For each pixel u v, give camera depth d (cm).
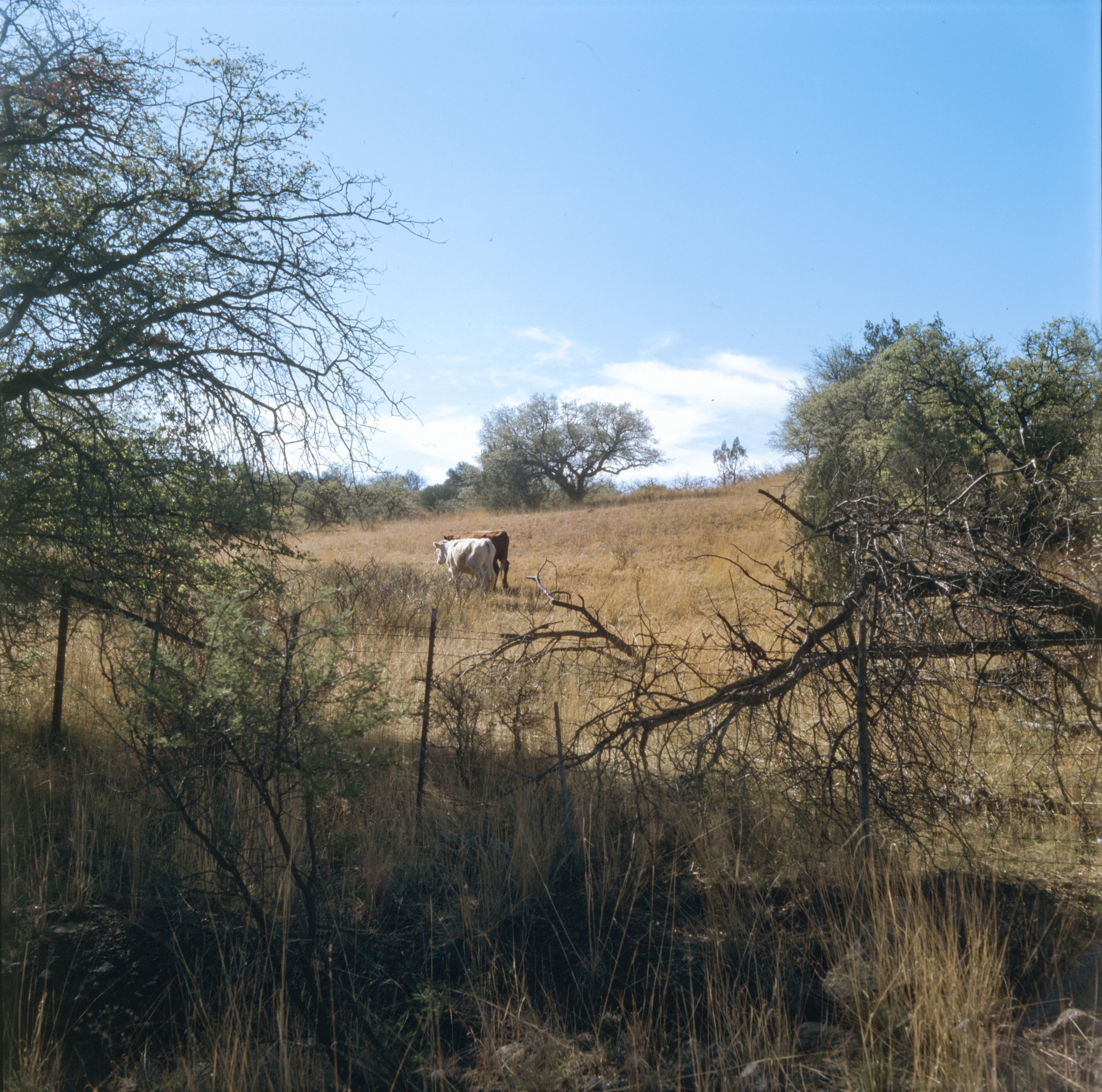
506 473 5209
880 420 2048
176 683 362
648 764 575
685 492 3794
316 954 366
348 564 1867
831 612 522
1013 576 434
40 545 619
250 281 655
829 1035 317
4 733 618
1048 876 430
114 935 400
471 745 586
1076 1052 292
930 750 459
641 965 378
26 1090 289
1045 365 1503
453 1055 322
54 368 592
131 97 626
